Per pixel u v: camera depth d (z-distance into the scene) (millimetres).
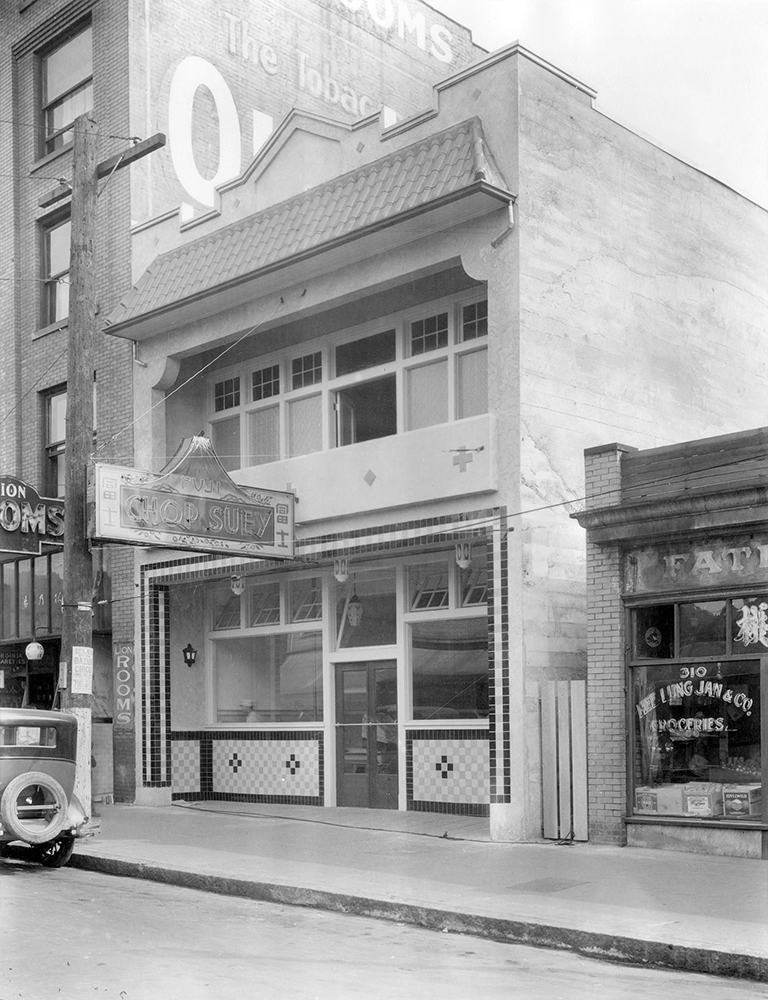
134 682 19969
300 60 25328
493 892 10891
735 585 13016
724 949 8523
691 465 13570
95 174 15867
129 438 20156
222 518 16328
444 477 15367
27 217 23812
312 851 13648
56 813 13055
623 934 9023
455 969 8484
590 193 16172
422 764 17078
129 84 21609
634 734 13711
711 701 13188
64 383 22453
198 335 18891
